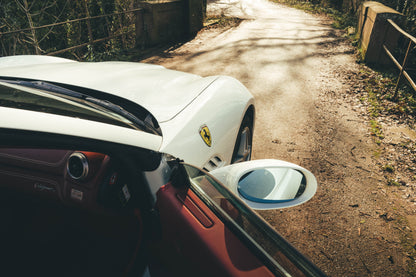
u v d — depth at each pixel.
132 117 1.42
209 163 1.78
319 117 4.71
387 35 6.69
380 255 2.46
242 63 7.16
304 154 3.74
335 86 5.94
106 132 1.03
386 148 3.96
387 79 6.13
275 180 1.53
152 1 8.19
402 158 3.75
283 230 2.64
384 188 3.22
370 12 7.30
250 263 0.81
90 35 7.42
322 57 7.77
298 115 4.75
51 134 0.88
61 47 8.13
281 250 0.88
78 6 7.96
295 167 1.52
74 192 1.16
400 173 3.47
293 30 11.02
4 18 6.68
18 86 1.36
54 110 1.02
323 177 3.34
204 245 0.85
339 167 3.53
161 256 0.93
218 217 0.93
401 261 2.41
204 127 1.78
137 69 2.40
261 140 4.01
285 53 8.04
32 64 2.33
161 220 0.96
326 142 4.04
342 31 10.96
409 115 4.85
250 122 2.76
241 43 8.97
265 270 0.79
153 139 1.26
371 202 3.02
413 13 7.35
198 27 10.36
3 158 1.34
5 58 2.51
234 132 2.19
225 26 11.42
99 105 1.40
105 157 1.15
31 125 0.88
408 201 3.05
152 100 1.77
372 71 6.69
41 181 1.25
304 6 18.30
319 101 5.27
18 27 6.82
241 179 1.47
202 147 1.68
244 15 14.09
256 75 6.40
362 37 7.90
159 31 8.70
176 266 0.87
